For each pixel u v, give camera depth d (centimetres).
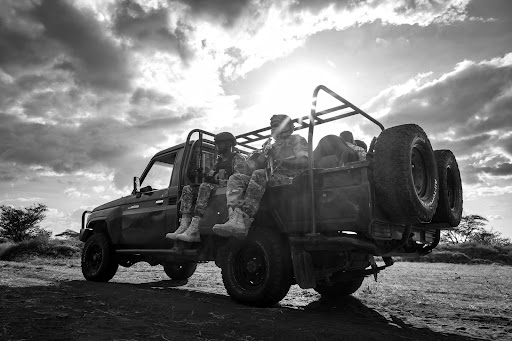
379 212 354
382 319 376
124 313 380
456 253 1742
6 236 4059
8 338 278
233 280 435
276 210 416
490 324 360
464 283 705
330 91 405
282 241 414
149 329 316
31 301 424
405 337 304
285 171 424
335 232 388
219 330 320
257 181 417
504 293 563
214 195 492
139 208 630
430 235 475
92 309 392
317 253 420
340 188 366
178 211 557
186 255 504
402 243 387
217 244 488
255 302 413
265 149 452
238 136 558
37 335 286
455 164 452
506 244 2028
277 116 450
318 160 428
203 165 600
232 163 514
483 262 1633
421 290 593
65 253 1538
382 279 776
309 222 388
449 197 445
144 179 664
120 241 643
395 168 339
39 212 4200
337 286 516
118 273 880
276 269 400
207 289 593
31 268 898
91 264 680
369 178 352
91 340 279
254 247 425
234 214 415
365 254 405
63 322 329
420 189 375
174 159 609
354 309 431
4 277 665
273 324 327
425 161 382
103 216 677
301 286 383
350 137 477
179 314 373
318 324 335
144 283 676
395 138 348
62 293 489
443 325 354
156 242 596
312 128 388
